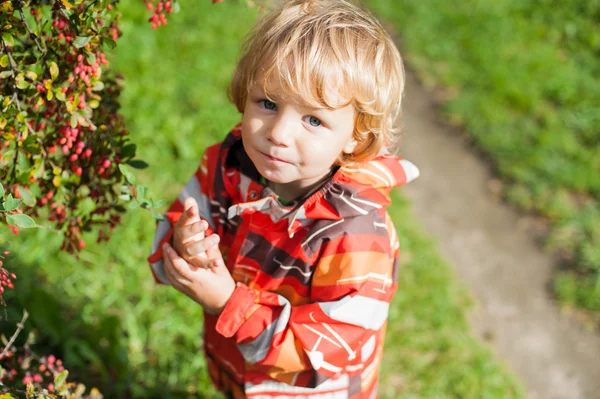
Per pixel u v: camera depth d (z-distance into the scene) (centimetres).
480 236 419
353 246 161
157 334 288
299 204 165
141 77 431
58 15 141
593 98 523
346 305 162
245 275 175
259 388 182
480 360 317
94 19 136
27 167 149
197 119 416
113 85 169
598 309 373
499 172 470
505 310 369
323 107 146
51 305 264
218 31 510
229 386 213
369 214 165
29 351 190
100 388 258
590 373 342
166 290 306
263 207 166
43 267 296
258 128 150
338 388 180
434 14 620
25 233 303
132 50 445
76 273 300
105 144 159
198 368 279
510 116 511
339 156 162
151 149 382
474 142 496
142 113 399
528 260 404
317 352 163
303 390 180
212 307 169
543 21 611
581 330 363
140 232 328
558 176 455
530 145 484
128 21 466
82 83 143
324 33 148
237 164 177
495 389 307
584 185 449
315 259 165
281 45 146
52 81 140
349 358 166
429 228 420
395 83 159
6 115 140
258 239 170
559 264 403
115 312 295
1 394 162
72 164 159
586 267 398
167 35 480
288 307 167
